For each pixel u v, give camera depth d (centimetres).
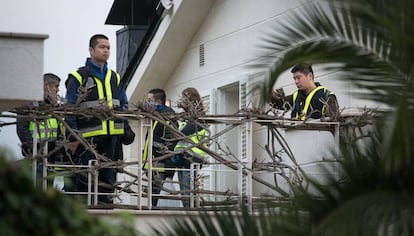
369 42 865
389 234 828
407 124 743
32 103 1541
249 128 1619
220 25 2430
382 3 836
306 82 1658
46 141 1542
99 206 1553
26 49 1389
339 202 862
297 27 881
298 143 1652
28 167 662
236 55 2342
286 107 1678
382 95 874
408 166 837
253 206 976
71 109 1559
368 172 862
